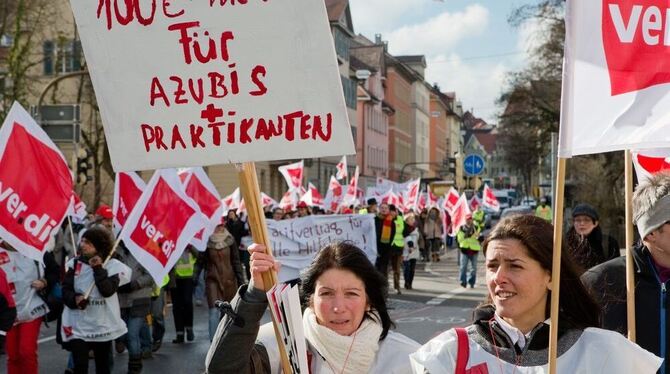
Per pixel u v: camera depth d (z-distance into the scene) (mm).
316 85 3664
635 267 4613
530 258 3270
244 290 3674
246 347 3703
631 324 4422
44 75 41156
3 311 7574
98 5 3773
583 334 3258
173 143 3752
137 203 10547
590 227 7320
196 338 13812
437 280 25469
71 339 9062
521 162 63281
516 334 3273
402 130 100250
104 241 9094
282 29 3676
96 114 37031
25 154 8906
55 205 8969
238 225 22016
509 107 47781
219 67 3717
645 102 3850
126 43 3770
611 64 3820
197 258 13320
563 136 3633
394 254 20766
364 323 3959
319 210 27922
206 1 3713
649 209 4465
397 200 33656
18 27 32312
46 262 9078
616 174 37781
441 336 3359
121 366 11320
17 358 8703
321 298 3932
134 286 10492
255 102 3699
